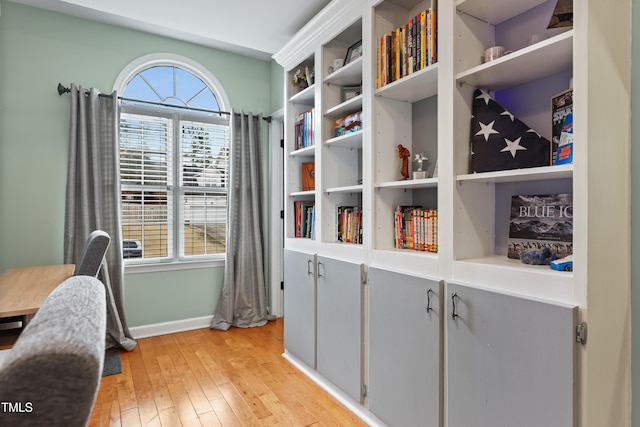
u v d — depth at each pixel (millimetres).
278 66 3689
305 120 2783
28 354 338
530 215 1546
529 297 1273
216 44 3490
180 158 3441
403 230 2004
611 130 1236
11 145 2770
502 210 1681
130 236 3234
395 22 2086
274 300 3836
